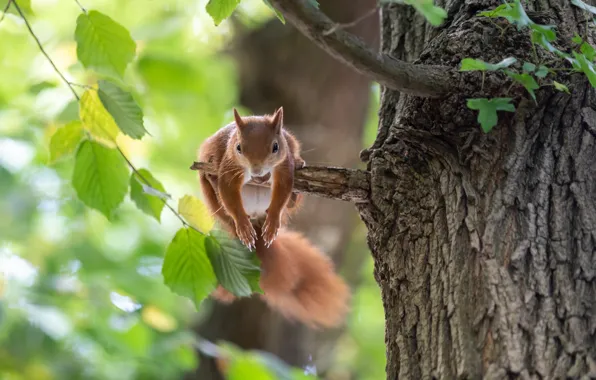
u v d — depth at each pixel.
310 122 15.90
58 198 16.56
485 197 6.85
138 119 7.07
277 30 16.27
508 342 5.91
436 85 7.13
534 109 7.24
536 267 6.29
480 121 6.70
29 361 12.97
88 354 14.34
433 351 6.30
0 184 15.27
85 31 7.21
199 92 17.00
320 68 15.97
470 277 6.43
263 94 16.20
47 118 16.17
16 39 16.36
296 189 8.30
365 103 16.45
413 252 6.98
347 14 15.62
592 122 7.18
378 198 7.43
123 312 14.18
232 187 8.59
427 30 8.56
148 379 14.19
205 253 7.40
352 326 20.08
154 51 16.88
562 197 6.72
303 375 12.30
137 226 18.34
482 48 7.47
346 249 16.05
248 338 15.52
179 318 16.06
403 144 7.45
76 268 16.11
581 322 5.91
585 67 6.73
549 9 7.88
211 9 7.39
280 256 9.59
